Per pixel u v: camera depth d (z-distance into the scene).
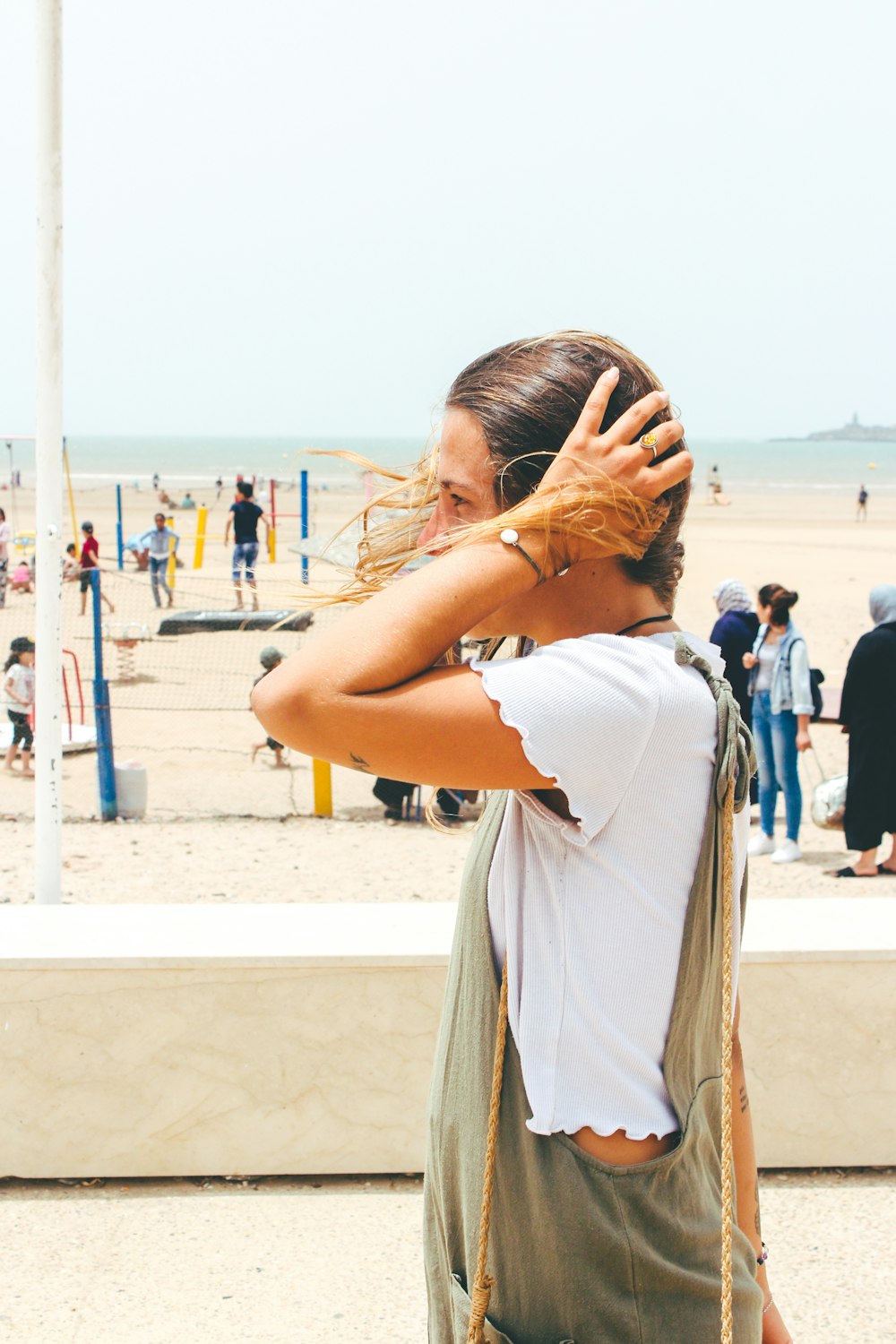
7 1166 3.18
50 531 4.32
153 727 11.69
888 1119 3.27
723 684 1.25
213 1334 2.63
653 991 1.22
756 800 8.27
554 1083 1.22
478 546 1.18
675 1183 1.23
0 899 6.82
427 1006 3.17
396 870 7.57
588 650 1.17
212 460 132.88
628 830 1.19
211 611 16.31
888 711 7.50
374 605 1.17
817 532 42.34
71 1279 2.81
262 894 7.02
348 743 1.13
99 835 8.32
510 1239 1.26
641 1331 1.23
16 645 10.38
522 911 1.26
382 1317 2.70
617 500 1.17
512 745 1.13
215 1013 3.15
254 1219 3.06
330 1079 3.19
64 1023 3.14
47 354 4.37
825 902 3.61
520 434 1.24
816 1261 2.91
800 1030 3.22
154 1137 3.18
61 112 4.29
